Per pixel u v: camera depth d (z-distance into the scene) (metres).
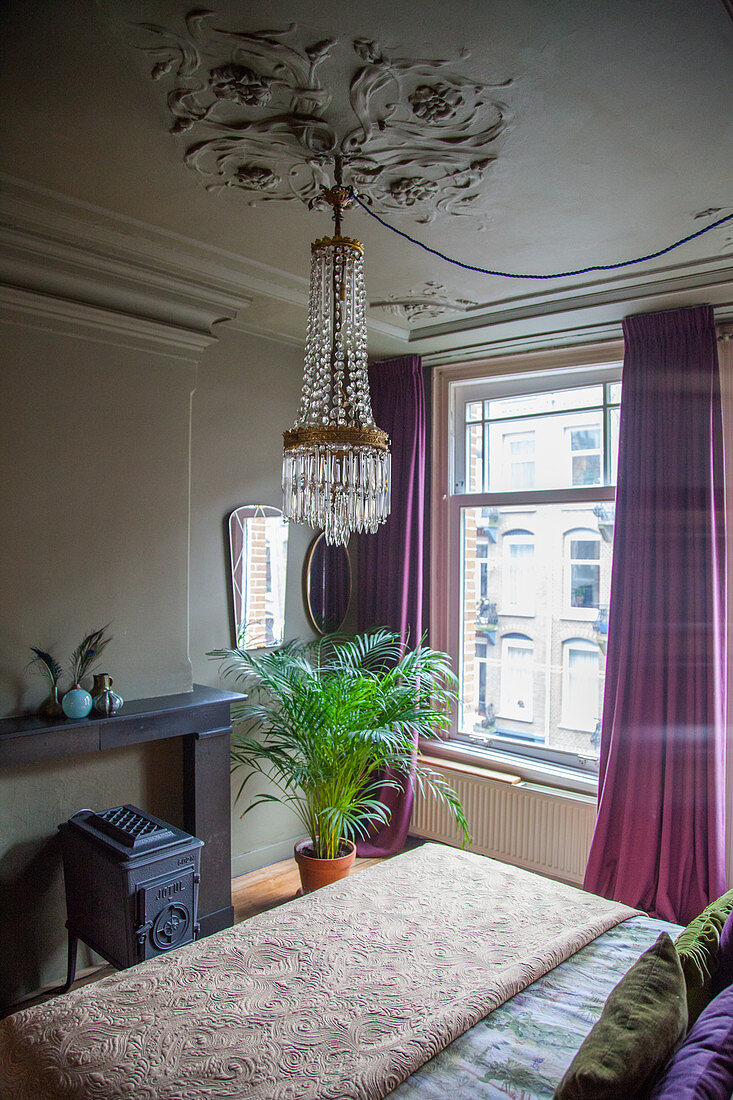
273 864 3.90
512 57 1.68
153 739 2.90
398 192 2.32
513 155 2.09
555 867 3.62
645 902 3.22
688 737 3.17
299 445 1.93
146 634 3.09
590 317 3.42
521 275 3.03
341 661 3.80
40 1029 1.70
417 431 4.11
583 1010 1.77
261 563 3.84
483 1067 1.57
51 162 2.16
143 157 2.13
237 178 2.25
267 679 3.42
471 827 3.91
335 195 2.12
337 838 3.39
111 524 2.96
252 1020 1.71
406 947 2.02
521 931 2.11
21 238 2.56
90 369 2.90
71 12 1.53
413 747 3.84
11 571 2.67
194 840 2.62
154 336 3.08
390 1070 1.52
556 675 3.91
